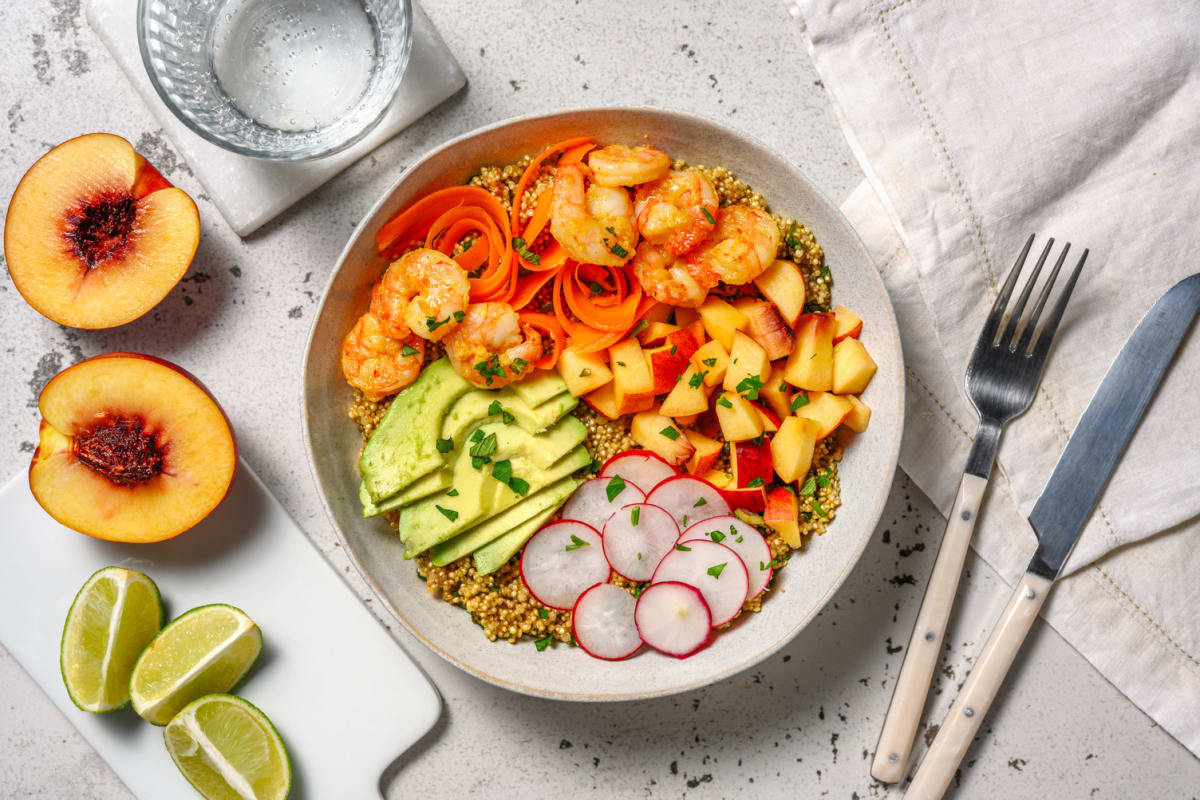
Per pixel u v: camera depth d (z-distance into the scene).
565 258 0.54
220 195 0.56
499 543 0.55
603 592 0.55
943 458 0.57
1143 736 0.58
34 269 0.55
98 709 0.55
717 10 0.58
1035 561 0.56
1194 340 0.56
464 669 0.53
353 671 0.57
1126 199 0.56
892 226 0.57
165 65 0.55
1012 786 0.58
